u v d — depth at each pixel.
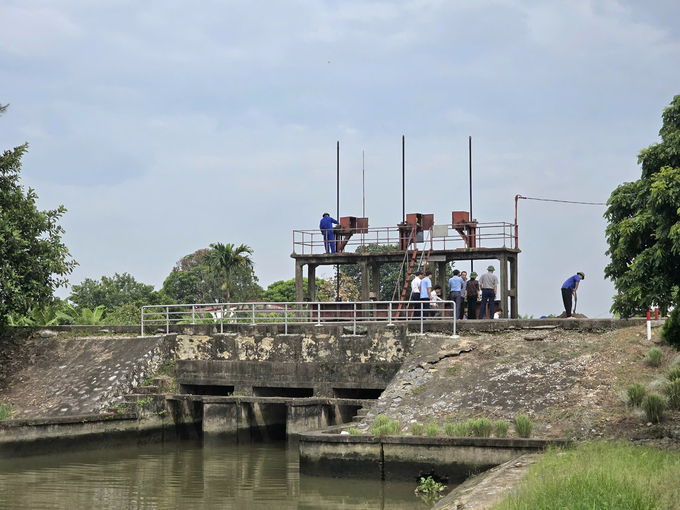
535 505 11.63
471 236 34.50
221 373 31.31
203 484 21.55
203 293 86.44
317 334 30.28
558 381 23.31
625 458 14.94
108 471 23.86
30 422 25.69
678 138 17.61
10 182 34.03
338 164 39.25
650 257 17.69
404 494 19.52
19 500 19.58
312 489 20.34
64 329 34.88
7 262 32.03
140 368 31.23
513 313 34.53
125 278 96.94
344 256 36.22
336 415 28.55
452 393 24.16
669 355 23.14
